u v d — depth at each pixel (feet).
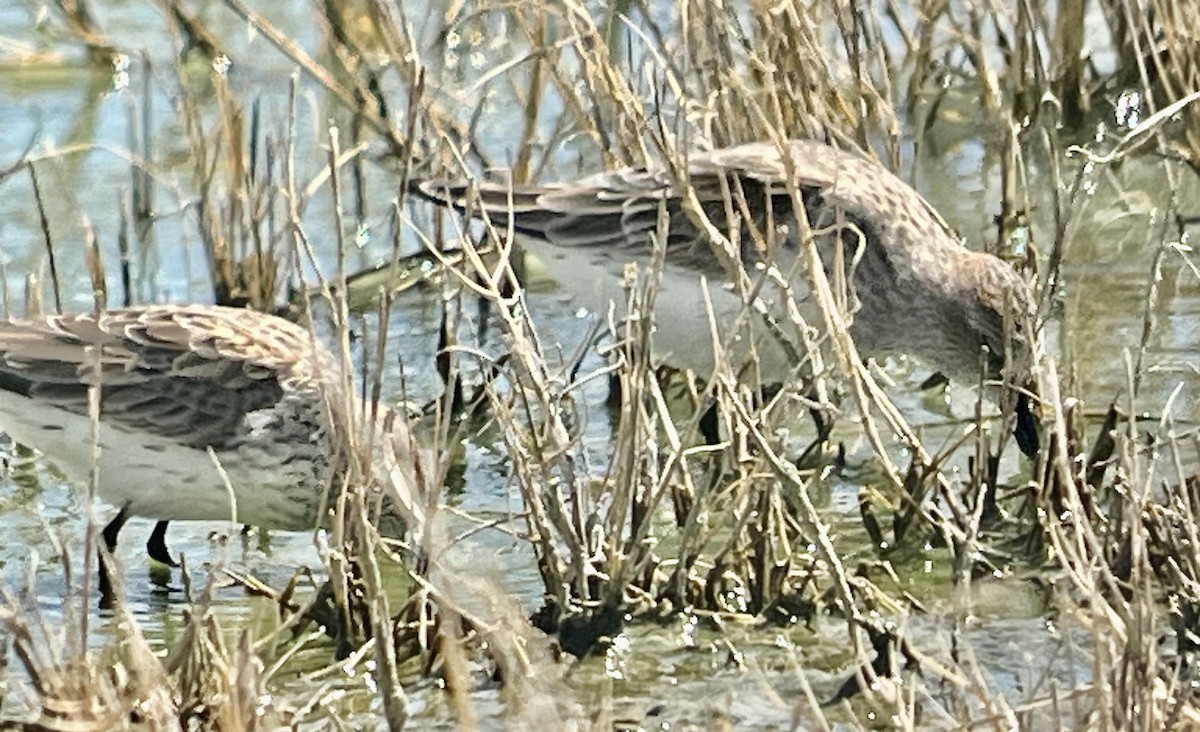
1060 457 31.65
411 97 35.17
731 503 35.99
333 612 33.14
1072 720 28.78
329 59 54.60
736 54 48.80
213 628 30.58
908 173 51.44
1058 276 41.91
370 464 33.14
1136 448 33.53
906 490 36.47
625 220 39.65
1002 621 32.81
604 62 42.01
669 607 33.55
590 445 39.52
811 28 45.01
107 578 34.81
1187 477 35.40
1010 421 37.50
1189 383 40.91
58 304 42.29
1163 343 42.70
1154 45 49.16
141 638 29.14
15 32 59.67
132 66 57.62
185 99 48.85
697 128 43.98
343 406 33.81
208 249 45.73
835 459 39.50
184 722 28.99
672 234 39.34
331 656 32.65
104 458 35.35
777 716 30.27
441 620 31.17
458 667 28.63
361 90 49.47
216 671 29.30
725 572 33.96
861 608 33.01
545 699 30.37
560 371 35.24
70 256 47.70
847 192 40.34
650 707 30.71
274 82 55.72
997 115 52.42
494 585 31.91
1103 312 44.16
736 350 39.42
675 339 39.93
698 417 34.09
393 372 43.06
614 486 34.24
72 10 58.29
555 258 40.45
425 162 44.52
